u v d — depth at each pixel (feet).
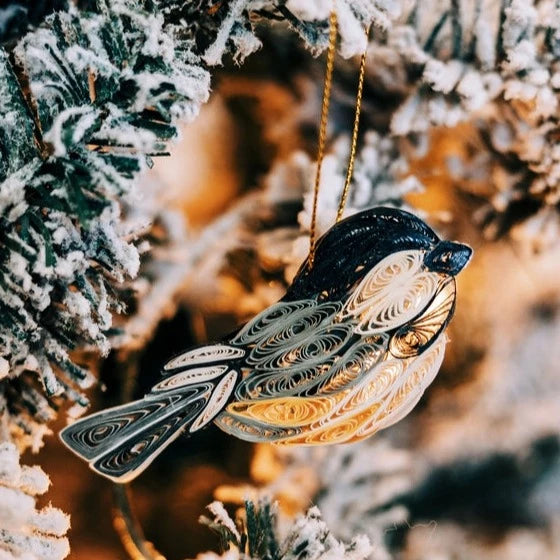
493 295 1.20
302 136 1.17
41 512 0.80
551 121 1.03
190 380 0.81
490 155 1.11
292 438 0.84
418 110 1.05
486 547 1.24
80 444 0.79
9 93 0.76
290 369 0.83
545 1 0.98
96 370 1.11
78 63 0.74
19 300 0.79
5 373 0.81
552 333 1.21
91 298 0.82
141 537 1.13
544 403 1.24
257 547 0.90
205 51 0.83
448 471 1.25
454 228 1.17
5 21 0.78
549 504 1.25
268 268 1.20
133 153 0.77
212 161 1.19
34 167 0.75
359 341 0.84
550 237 1.12
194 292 1.21
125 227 0.86
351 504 1.18
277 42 1.09
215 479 1.20
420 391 0.87
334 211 1.04
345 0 0.85
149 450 0.81
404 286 0.84
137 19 0.77
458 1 1.01
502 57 1.00
